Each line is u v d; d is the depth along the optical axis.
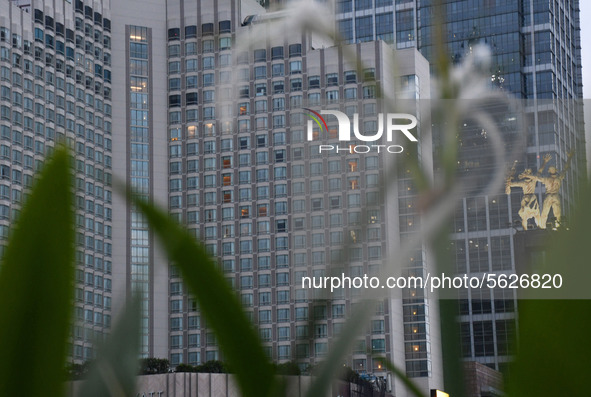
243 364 1.18
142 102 159.50
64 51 149.25
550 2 162.88
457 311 1.47
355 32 159.75
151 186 158.12
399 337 134.88
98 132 154.88
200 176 158.00
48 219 1.02
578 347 1.00
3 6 139.38
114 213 146.12
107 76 158.00
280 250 150.62
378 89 1.55
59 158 1.04
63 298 1.02
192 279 1.17
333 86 150.12
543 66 160.50
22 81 140.88
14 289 1.01
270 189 154.12
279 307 150.12
